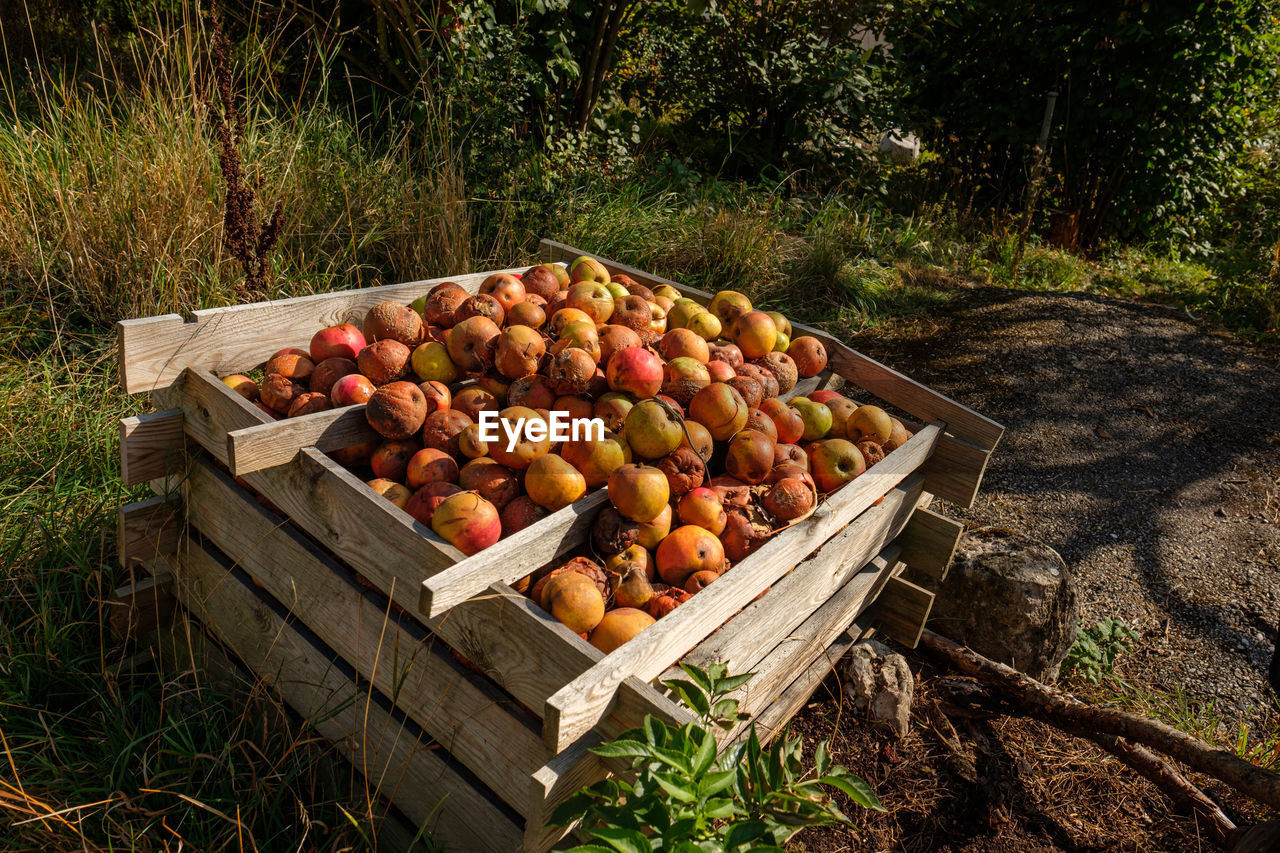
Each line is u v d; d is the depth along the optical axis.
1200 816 2.76
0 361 3.85
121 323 2.33
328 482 2.10
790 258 6.35
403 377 2.48
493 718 1.93
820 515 2.28
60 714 2.44
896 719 2.92
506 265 5.17
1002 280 7.43
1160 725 2.79
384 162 5.25
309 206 4.82
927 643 3.30
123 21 6.17
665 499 2.15
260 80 5.76
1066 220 8.82
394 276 4.89
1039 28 8.31
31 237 4.14
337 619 2.22
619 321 2.79
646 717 1.52
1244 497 4.67
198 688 2.50
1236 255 8.10
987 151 9.15
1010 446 4.86
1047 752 3.04
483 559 1.80
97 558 2.99
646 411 2.28
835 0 8.34
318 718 2.37
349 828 2.28
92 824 2.22
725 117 8.58
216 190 4.40
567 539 2.07
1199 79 8.16
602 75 6.83
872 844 2.59
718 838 1.46
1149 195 8.62
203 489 2.53
